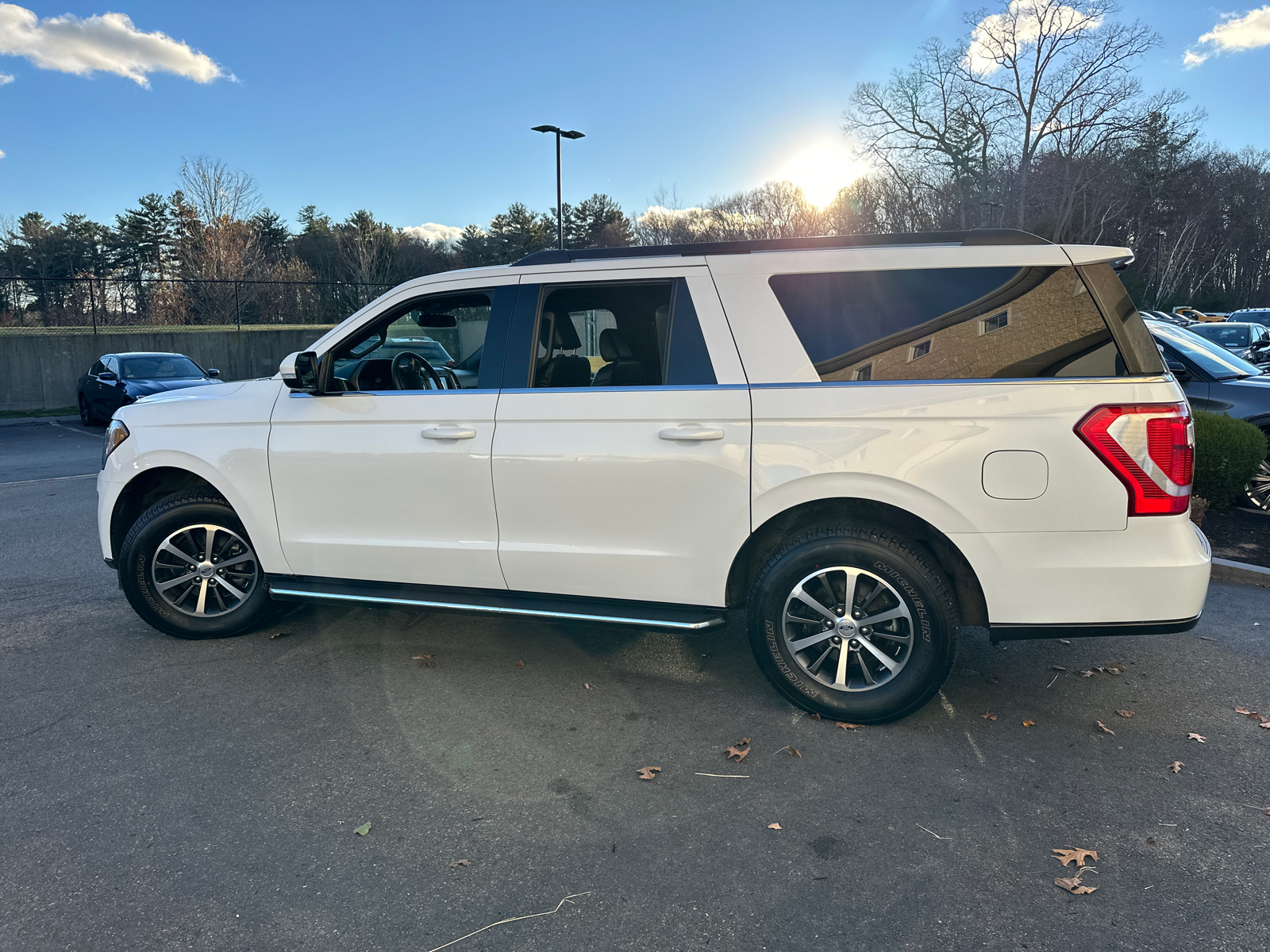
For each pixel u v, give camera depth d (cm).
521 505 354
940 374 311
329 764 304
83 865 243
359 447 376
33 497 883
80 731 329
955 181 4625
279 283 2498
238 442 398
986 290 310
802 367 323
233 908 225
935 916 220
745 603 349
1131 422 290
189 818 268
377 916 221
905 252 320
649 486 335
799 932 214
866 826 263
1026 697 360
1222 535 636
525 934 214
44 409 2098
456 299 379
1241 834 258
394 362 434
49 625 456
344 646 424
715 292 337
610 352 378
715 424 326
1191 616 296
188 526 419
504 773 298
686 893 230
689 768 301
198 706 353
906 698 320
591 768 301
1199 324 1858
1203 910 222
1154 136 5034
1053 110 4278
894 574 312
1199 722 336
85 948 210
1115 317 299
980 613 316
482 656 411
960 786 287
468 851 251
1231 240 6297
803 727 333
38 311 2206
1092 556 296
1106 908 223
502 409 355
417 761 306
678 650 420
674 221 5525
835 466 312
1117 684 374
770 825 263
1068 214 4344
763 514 324
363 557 385
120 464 421
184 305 2405
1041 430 296
